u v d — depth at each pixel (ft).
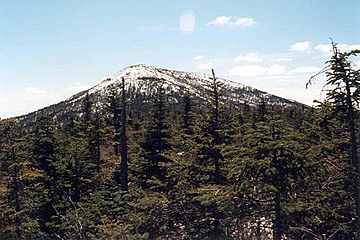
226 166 50.19
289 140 34.99
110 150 116.88
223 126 51.08
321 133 45.09
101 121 93.76
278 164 34.99
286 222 38.40
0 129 57.77
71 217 47.65
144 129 75.05
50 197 59.98
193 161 52.26
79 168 62.59
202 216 49.42
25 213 59.93
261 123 36.47
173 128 77.20
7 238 56.49
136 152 79.87
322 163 36.86
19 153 58.03
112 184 69.26
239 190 35.53
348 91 41.78
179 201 51.49
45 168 63.87
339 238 44.14
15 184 58.39
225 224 46.80
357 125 43.24
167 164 54.90
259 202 38.04
